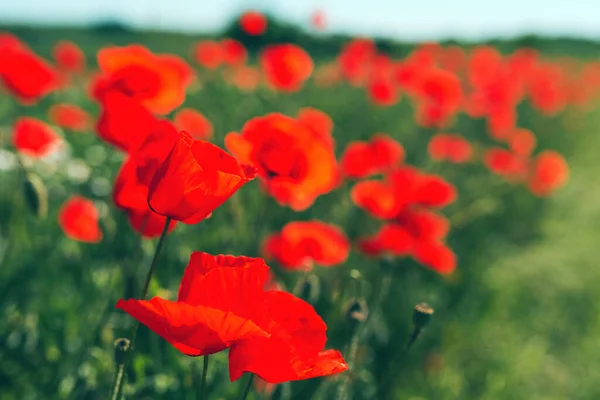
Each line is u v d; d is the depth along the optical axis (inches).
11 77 52.6
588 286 81.0
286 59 71.0
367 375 44.0
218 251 45.4
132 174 25.6
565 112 186.4
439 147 95.2
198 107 87.7
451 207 85.0
